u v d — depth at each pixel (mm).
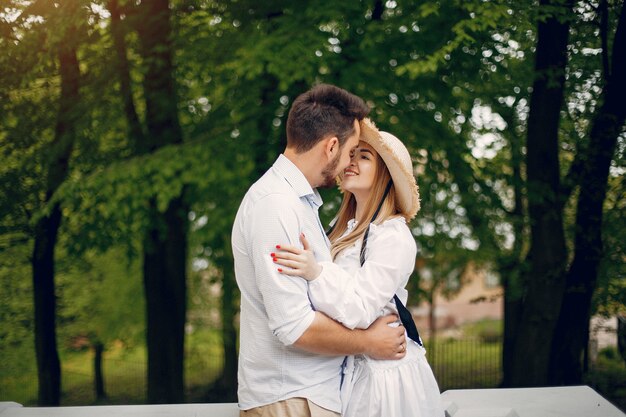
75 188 7012
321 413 2051
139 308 13469
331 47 6926
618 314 7207
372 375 2184
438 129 7406
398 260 2111
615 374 7465
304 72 6199
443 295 12945
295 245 1976
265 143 7340
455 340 14641
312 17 6656
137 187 6895
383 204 2268
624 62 6617
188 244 9555
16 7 7766
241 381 2152
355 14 6789
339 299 1977
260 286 1958
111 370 16125
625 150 6812
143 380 15180
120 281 13133
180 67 7914
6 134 8352
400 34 6898
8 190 8422
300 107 2062
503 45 7074
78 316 13484
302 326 1938
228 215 7273
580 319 7199
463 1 6312
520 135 8180
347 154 2096
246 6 7258
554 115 6949
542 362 7176
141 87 8344
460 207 8422
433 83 7262
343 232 2490
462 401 2969
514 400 2988
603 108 6777
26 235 9031
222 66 7387
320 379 2080
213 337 14156
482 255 8625
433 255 8562
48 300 8867
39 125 8344
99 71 8117
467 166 7508
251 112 7410
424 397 2230
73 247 8273
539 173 7055
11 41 7898
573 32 7035
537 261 7180
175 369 8836
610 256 6938
